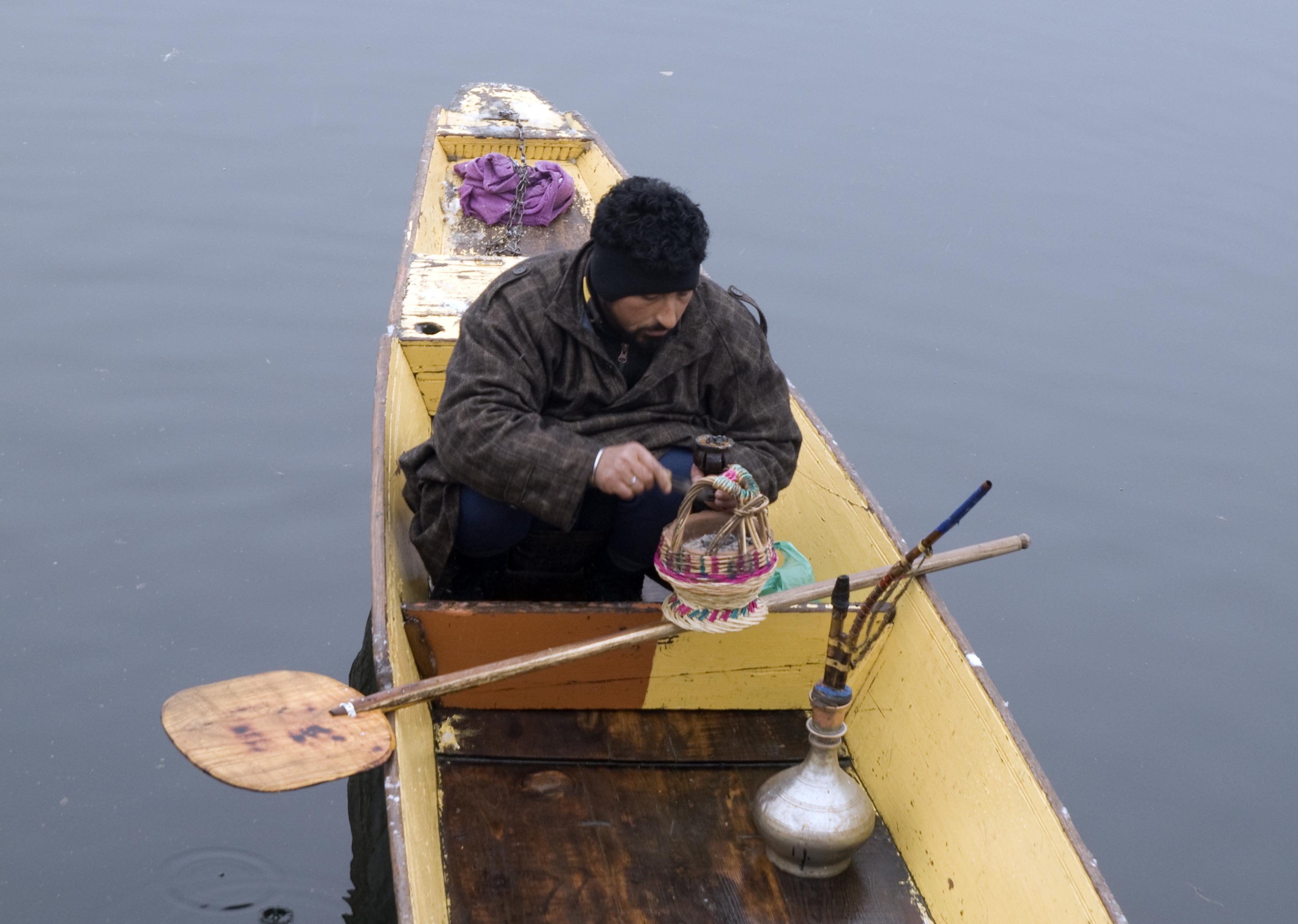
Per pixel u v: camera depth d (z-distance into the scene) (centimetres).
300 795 338
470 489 267
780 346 607
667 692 283
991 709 243
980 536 488
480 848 247
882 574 270
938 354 606
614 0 1094
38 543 421
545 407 269
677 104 871
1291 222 757
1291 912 336
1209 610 454
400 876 198
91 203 650
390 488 291
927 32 1077
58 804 328
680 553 232
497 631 266
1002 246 709
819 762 247
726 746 280
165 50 876
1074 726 399
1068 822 218
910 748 266
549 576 295
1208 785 378
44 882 304
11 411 486
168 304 571
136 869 310
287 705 225
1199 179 812
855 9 1127
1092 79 984
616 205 234
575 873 244
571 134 618
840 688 242
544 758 271
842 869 249
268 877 310
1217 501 515
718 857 252
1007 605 452
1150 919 332
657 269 233
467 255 477
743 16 1082
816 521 337
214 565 423
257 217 659
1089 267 694
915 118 880
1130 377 596
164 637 390
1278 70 1037
